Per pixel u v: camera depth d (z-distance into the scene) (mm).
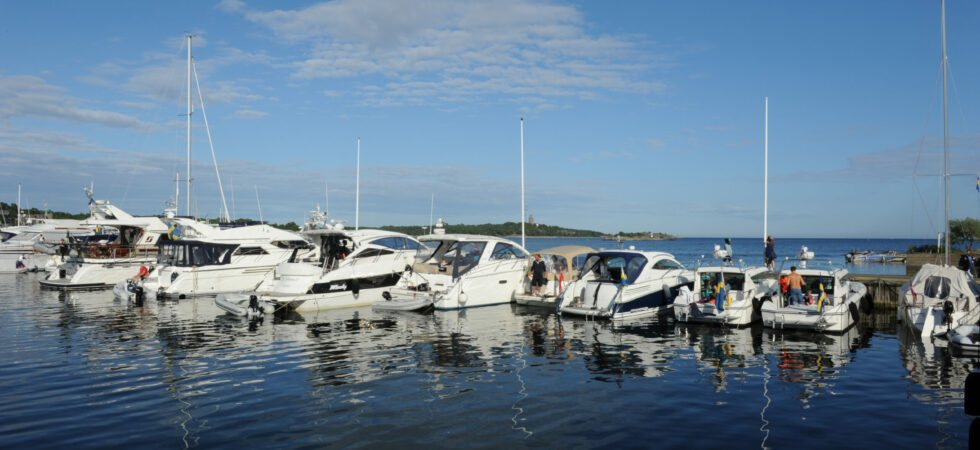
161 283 25891
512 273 25297
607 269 23938
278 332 18109
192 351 15273
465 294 23312
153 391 11547
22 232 42281
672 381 12492
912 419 10047
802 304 19938
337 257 26859
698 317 19531
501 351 15453
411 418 10008
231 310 20938
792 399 11211
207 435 9164
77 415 10078
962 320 17344
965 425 9734
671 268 23344
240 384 12086
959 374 13148
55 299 25906
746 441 9016
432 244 27703
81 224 31469
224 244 27031
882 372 13312
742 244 147375
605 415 10227
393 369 13430
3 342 16375
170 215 33000
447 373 13094
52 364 13750
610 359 14570
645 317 21375
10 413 10180
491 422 9828
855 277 26047
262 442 8867
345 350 15477
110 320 20234
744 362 14273
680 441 9008
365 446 8734
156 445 8742
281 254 28875
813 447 8781
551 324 19828
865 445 8875
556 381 12445
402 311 22656
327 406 10648
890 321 20906
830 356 14992
